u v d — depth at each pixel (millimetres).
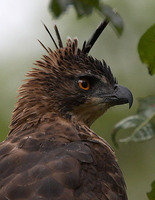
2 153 9906
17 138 10414
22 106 11641
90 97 11953
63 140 10414
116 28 7664
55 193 8562
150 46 9188
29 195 8469
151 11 19750
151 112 9555
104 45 20375
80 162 9469
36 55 20859
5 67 20672
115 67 20109
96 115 12234
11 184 8703
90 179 9391
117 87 12234
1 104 19453
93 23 20188
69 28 20438
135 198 18328
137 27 19734
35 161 9336
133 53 20109
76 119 11852
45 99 11562
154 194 9781
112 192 9594
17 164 9352
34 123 11148
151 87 19688
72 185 8875
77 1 7578
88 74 11961
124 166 18391
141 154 18391
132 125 9516
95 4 7551
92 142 10609
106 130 18156
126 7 19750
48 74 11734
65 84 11766
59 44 12383
